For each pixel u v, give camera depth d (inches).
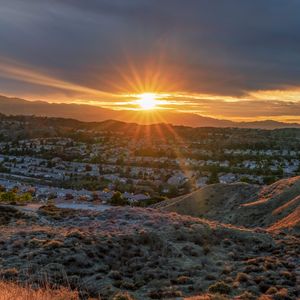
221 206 2888.8
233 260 1000.9
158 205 3440.0
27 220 1531.7
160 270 862.5
